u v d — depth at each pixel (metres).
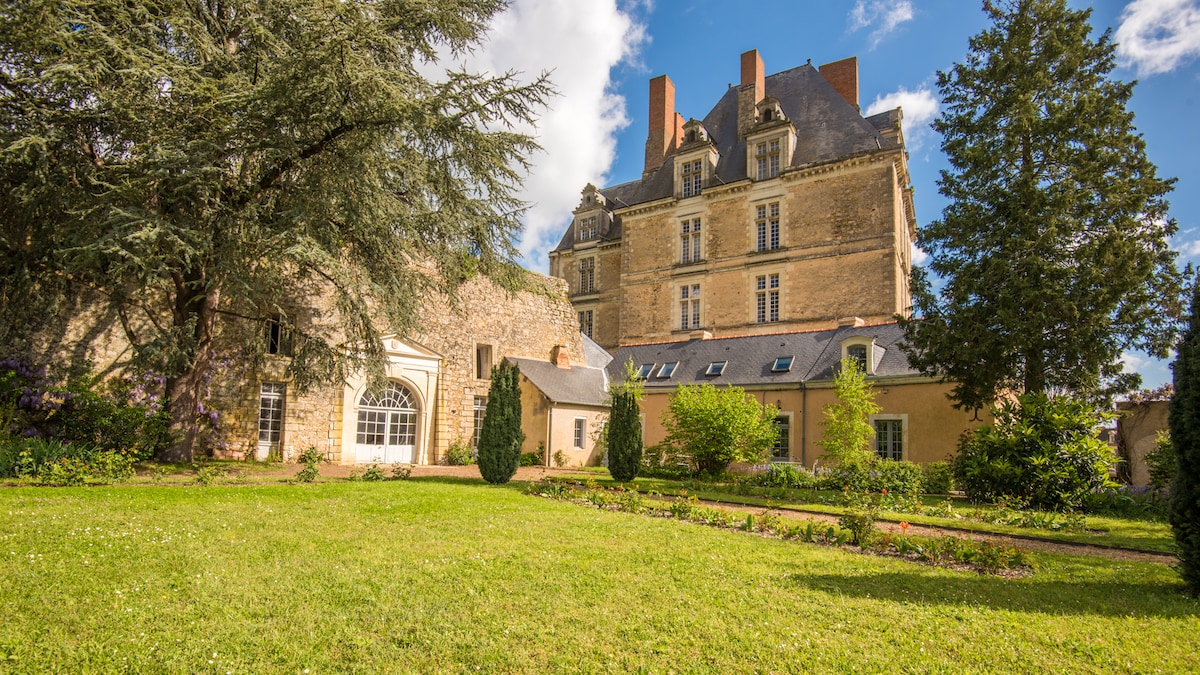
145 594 4.74
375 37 12.18
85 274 13.13
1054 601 5.58
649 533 8.23
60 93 11.77
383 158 13.95
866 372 20.89
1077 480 13.05
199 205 12.56
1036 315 15.90
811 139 33.12
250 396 18.20
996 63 18.14
